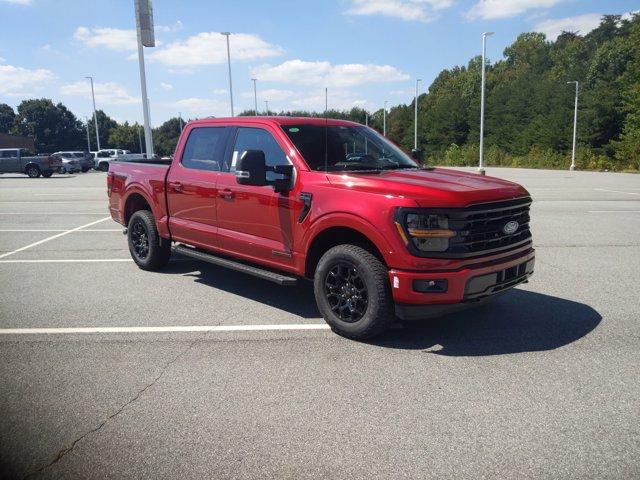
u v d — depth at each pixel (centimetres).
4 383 386
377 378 389
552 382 380
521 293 615
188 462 287
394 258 421
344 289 465
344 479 272
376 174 482
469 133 7962
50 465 286
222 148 596
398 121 10188
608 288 636
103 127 10894
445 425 323
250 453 295
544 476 273
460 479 271
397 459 288
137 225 739
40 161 3409
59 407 349
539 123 6078
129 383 384
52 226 1177
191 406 349
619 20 10038
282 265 522
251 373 399
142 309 563
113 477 275
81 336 482
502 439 307
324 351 442
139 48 1891
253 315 541
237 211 563
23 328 504
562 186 2341
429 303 417
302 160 503
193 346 455
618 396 358
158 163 788
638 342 458
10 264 791
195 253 630
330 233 485
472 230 427
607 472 276
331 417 333
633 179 2952
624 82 5256
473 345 453
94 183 2745
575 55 9519
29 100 10250
